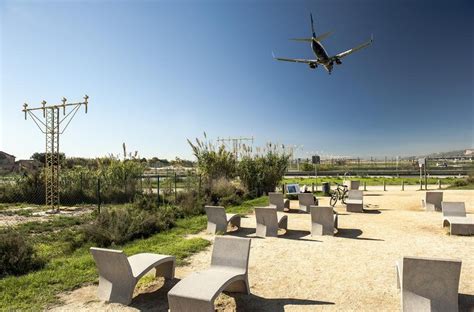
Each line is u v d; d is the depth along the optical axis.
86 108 17.41
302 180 34.94
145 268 5.61
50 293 5.72
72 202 19.62
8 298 5.50
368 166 53.59
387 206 16.00
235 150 21.05
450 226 9.80
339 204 16.61
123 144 21.88
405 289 4.52
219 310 5.07
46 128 18.06
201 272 5.33
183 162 24.17
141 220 10.86
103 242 9.46
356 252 8.08
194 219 12.91
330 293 5.64
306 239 9.52
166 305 5.25
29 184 20.91
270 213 10.03
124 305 5.26
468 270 6.58
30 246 7.57
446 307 4.38
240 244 5.67
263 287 5.95
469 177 27.39
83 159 28.89
